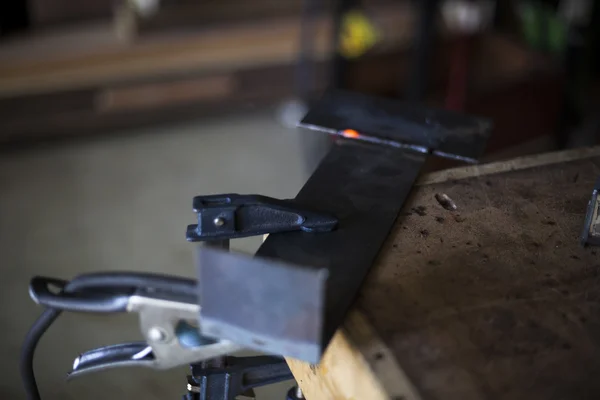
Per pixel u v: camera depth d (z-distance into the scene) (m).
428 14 2.51
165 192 2.42
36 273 2.02
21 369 0.79
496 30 2.98
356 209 0.88
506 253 0.82
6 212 2.28
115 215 2.29
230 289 0.65
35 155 2.58
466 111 2.45
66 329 1.81
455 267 0.80
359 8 2.79
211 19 2.69
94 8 2.69
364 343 0.69
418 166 0.97
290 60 2.79
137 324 1.83
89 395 1.64
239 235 0.82
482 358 0.69
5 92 2.48
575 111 2.50
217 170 2.56
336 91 1.13
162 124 2.80
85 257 2.09
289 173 2.56
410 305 0.74
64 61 2.51
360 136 1.02
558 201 0.92
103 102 2.64
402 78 2.93
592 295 0.76
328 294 0.74
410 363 0.68
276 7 2.75
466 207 0.90
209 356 0.72
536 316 0.73
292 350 0.66
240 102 2.82
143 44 2.60
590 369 0.68
